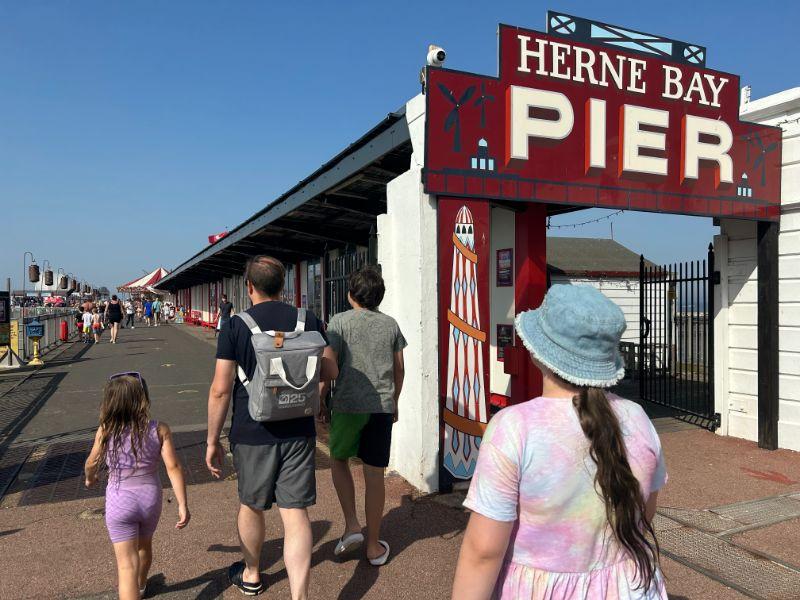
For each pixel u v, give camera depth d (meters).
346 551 3.70
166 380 11.63
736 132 6.22
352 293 3.72
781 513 4.52
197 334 27.03
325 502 4.71
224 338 2.95
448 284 4.95
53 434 7.04
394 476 5.29
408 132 5.23
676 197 5.94
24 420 7.86
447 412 4.93
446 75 4.88
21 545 3.91
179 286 46.25
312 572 3.56
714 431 7.05
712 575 3.53
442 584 3.42
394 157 6.07
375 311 3.74
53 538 4.02
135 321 44.91
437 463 4.91
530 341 1.57
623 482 1.40
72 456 6.07
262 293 3.10
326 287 8.00
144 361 15.15
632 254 16.08
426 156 4.81
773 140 6.41
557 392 1.54
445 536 4.06
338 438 3.61
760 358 6.47
